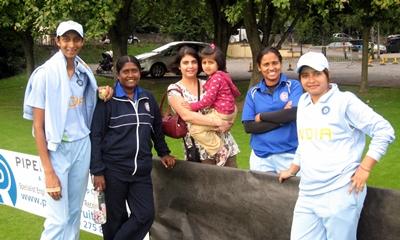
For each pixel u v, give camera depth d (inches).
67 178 163.0
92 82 164.6
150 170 171.3
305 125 130.0
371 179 277.7
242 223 166.2
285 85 170.6
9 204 254.2
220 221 172.4
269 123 168.6
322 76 126.8
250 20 551.2
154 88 764.0
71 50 158.1
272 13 559.8
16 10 562.6
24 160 236.4
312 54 128.1
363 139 128.6
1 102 672.4
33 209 237.8
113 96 165.6
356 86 669.9
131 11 676.7
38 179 230.2
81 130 163.6
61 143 159.8
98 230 208.4
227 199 169.3
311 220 130.5
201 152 179.3
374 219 135.6
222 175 169.8
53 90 157.0
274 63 168.6
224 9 536.7
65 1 468.8
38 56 1106.1
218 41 645.9
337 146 125.9
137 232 171.3
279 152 171.3
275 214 157.1
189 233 181.6
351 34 1831.9
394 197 132.3
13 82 895.7
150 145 171.0
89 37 479.5
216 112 175.3
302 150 131.3
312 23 637.9
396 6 487.2
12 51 1009.5
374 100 553.9
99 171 164.7
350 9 550.3
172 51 933.8
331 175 125.4
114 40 610.9
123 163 165.5
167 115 185.5
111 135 165.5
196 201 178.4
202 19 864.3
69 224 169.6
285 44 1715.1
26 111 160.2
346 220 126.0
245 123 174.6
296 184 150.9
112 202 169.6
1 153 250.5
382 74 869.2
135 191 169.5
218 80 174.1
